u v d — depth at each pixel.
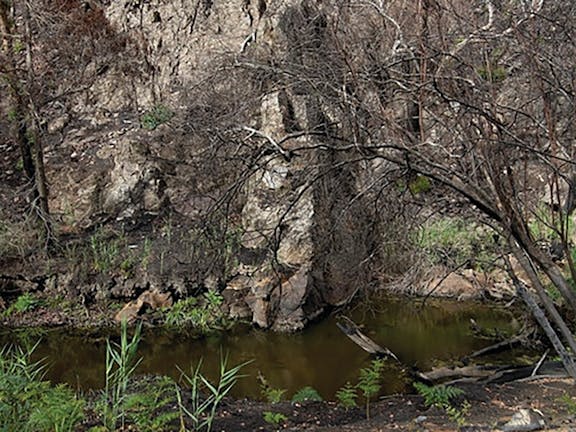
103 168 12.32
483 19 3.78
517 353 8.15
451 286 9.86
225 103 5.96
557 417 4.87
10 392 3.51
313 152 5.42
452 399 5.54
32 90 10.86
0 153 12.91
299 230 9.82
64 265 10.74
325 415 5.53
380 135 3.89
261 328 9.83
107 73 13.75
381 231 5.34
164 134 11.77
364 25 4.02
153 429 4.16
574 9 3.46
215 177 5.96
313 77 4.20
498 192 3.17
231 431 4.86
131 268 10.69
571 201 3.62
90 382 8.08
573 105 3.16
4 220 11.09
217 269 9.94
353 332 8.64
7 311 10.12
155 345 9.38
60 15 12.23
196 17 13.51
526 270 3.37
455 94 3.28
